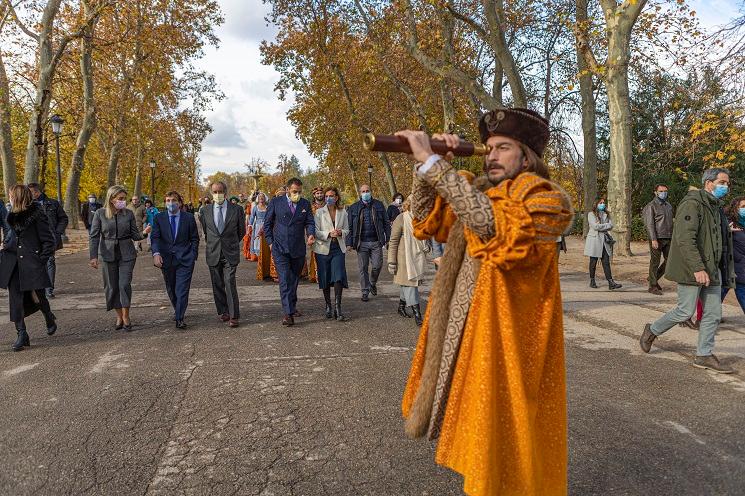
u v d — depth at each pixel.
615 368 5.05
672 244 5.11
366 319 7.48
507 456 1.75
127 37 25.75
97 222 6.72
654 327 5.40
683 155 11.88
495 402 1.74
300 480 2.99
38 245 6.11
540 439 1.87
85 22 19.72
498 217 1.68
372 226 9.13
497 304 1.76
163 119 39.94
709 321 5.00
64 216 9.57
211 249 7.02
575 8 18.22
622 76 14.62
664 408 4.03
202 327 7.04
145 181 55.66
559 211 1.70
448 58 16.52
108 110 29.03
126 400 4.28
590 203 21.50
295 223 7.16
